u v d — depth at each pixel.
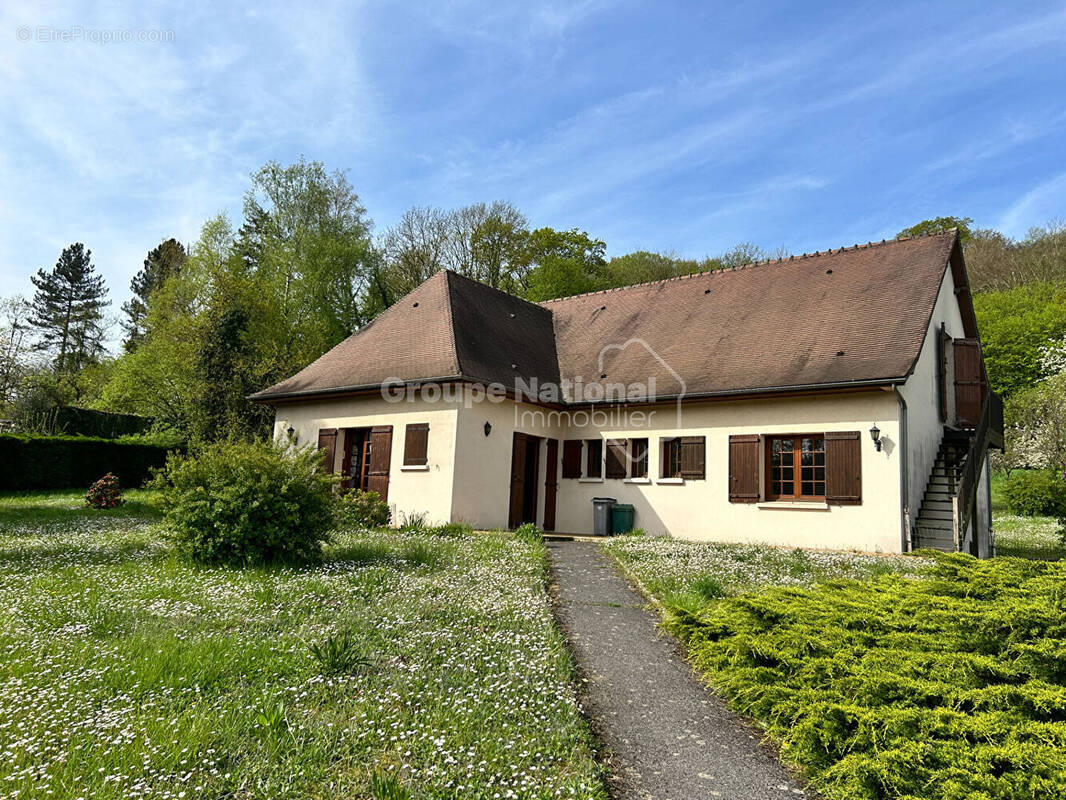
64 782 3.17
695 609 7.17
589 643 6.21
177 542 9.50
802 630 4.88
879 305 14.72
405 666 5.02
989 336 34.88
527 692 4.59
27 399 28.84
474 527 15.25
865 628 4.88
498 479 16.03
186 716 3.97
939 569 5.59
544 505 17.25
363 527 14.28
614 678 5.28
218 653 5.12
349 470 17.53
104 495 18.50
